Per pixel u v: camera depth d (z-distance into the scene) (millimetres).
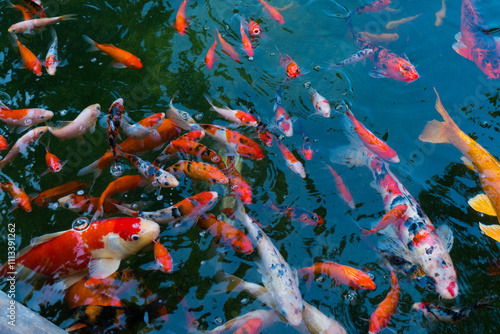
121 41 4543
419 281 3098
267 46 4555
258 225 3344
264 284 3021
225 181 3350
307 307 2936
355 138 3842
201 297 3037
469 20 4523
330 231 3367
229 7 4863
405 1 4961
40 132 3744
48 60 4176
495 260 3229
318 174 3650
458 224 3398
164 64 4383
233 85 4238
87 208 3350
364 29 4715
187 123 3717
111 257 3139
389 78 4301
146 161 3607
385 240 3309
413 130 3945
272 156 3738
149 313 2934
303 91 4207
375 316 2844
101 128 3916
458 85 4250
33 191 3527
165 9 4875
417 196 3549
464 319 2928
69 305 2916
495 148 3814
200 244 3262
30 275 3037
